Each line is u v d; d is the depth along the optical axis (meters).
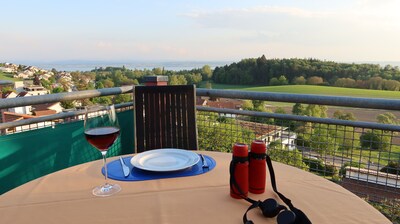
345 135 1.90
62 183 0.95
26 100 1.68
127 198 0.83
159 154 1.19
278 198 0.83
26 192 0.88
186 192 0.87
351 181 1.88
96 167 1.10
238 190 0.82
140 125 1.92
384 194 1.76
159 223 0.69
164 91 1.98
